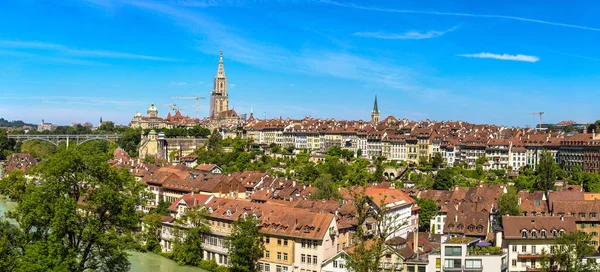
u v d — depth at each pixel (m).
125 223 121.88
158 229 196.12
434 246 166.38
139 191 127.44
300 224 165.75
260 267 168.88
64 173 117.62
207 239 180.75
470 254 148.75
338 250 168.50
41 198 114.00
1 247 107.00
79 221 116.50
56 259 107.44
